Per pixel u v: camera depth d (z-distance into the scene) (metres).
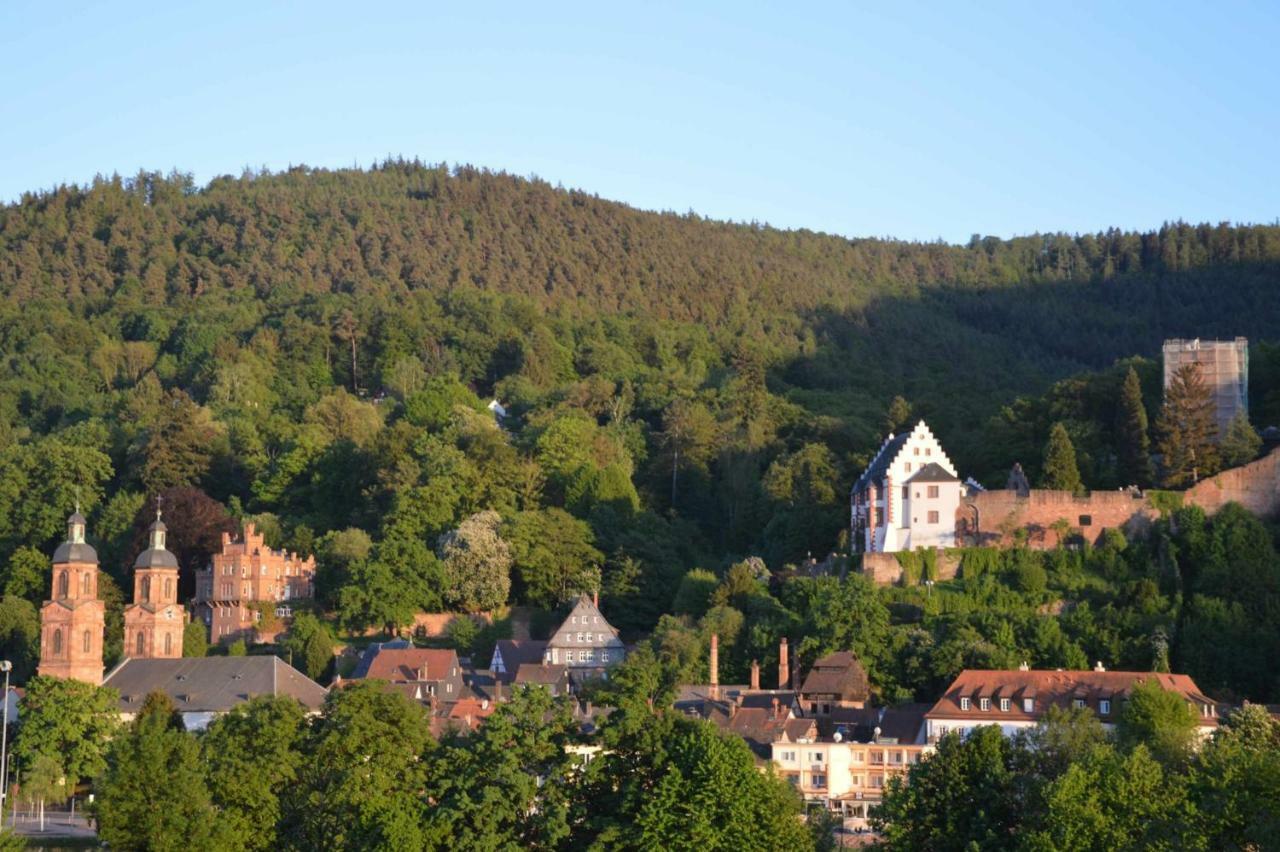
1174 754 187.38
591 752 197.12
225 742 187.38
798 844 166.75
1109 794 158.62
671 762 170.00
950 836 165.25
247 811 178.38
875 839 185.88
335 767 180.50
